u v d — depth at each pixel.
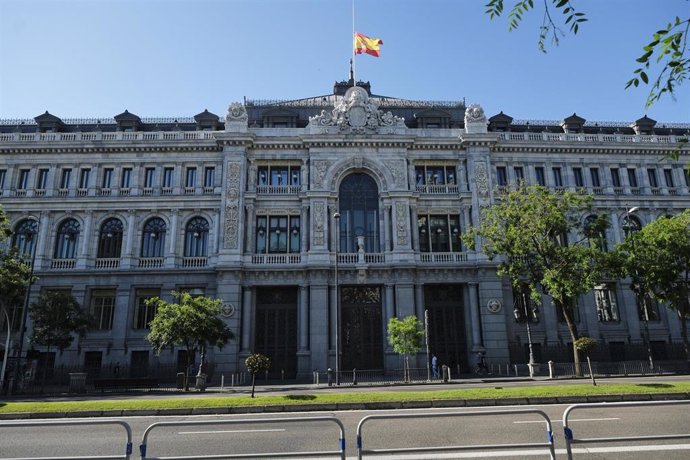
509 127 49.53
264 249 42.88
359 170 44.56
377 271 41.19
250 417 16.19
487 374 37.06
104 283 41.31
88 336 40.12
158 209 43.44
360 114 45.31
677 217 36.16
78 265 41.72
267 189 44.06
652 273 33.69
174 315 29.64
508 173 46.09
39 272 41.22
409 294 40.62
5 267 31.98
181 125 48.03
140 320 41.03
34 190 43.59
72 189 43.69
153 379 31.59
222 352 38.56
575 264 31.14
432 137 45.22
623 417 14.23
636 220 46.31
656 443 11.08
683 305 35.56
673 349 42.38
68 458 7.95
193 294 41.38
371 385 30.03
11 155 44.44
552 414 15.27
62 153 44.59
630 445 10.85
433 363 35.03
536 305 42.84
